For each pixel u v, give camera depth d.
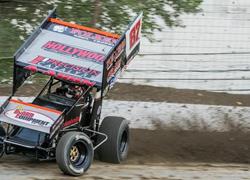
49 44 20.59
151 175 18.52
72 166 17.34
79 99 18.97
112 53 19.05
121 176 17.91
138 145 24.50
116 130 20.44
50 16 21.67
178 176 18.70
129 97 28.61
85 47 20.78
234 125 28.00
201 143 25.62
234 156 24.66
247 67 31.50
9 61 28.44
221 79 31.34
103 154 20.61
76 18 29.50
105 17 29.72
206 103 28.88
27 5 29.12
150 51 30.58
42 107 18.33
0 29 28.81
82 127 19.50
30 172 17.67
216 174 19.78
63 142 17.23
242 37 31.47
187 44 30.94
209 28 31.12
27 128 17.69
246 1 31.41
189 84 31.08
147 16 30.12
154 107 27.95
